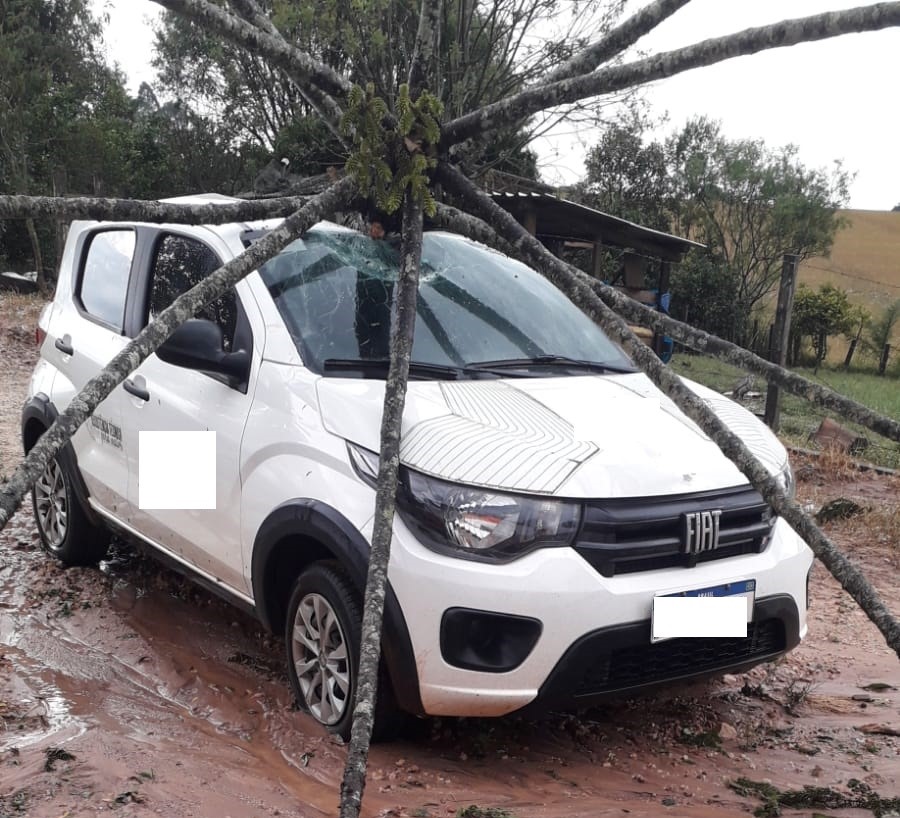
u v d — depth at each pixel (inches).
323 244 168.2
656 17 119.3
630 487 126.0
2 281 679.7
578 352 173.0
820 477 341.4
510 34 434.0
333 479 131.6
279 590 146.7
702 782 128.2
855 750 141.9
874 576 233.8
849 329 976.9
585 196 1123.9
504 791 121.5
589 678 122.1
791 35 102.3
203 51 829.8
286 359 147.6
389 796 118.0
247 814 113.3
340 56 354.0
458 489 121.9
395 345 129.8
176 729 137.3
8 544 221.6
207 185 919.7
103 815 110.4
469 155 159.2
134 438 174.1
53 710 140.2
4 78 735.1
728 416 156.6
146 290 185.6
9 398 376.2
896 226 1450.5
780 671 174.4
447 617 118.7
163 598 191.8
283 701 147.3
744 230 1106.7
